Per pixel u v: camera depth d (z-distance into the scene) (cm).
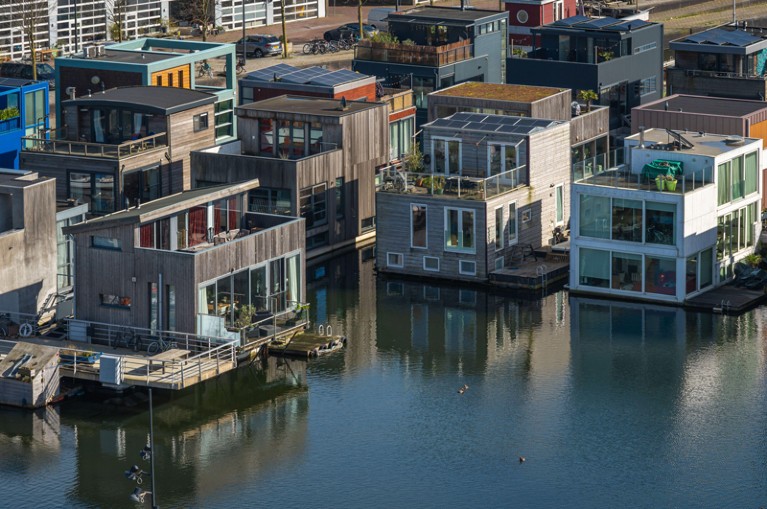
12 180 11656
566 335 11675
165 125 13550
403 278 13125
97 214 13300
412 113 15125
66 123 13750
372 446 9888
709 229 12344
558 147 13488
